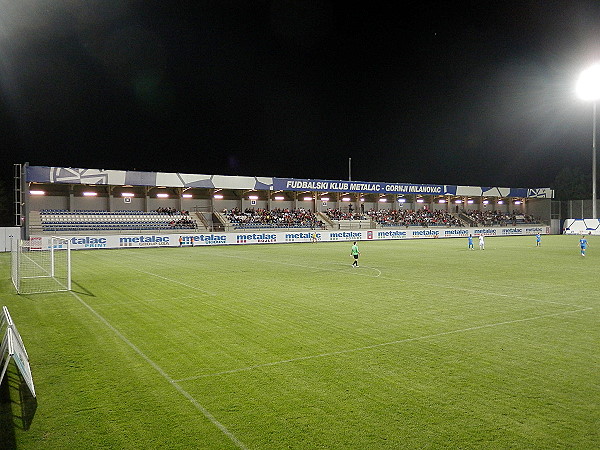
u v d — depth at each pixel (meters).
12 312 11.57
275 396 6.03
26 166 35.38
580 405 5.67
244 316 10.91
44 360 7.64
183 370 7.09
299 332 9.35
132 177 39.97
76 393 6.21
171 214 45.22
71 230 38.16
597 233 59.56
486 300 12.96
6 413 5.61
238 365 7.30
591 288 15.16
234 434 5.00
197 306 12.20
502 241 47.09
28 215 36.00
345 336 9.02
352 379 6.63
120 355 7.89
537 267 21.80
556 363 7.29
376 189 53.78
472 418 5.32
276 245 41.34
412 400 5.85
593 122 42.59
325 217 53.16
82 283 16.67
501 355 7.73
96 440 4.91
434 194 57.91
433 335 9.07
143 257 28.33
